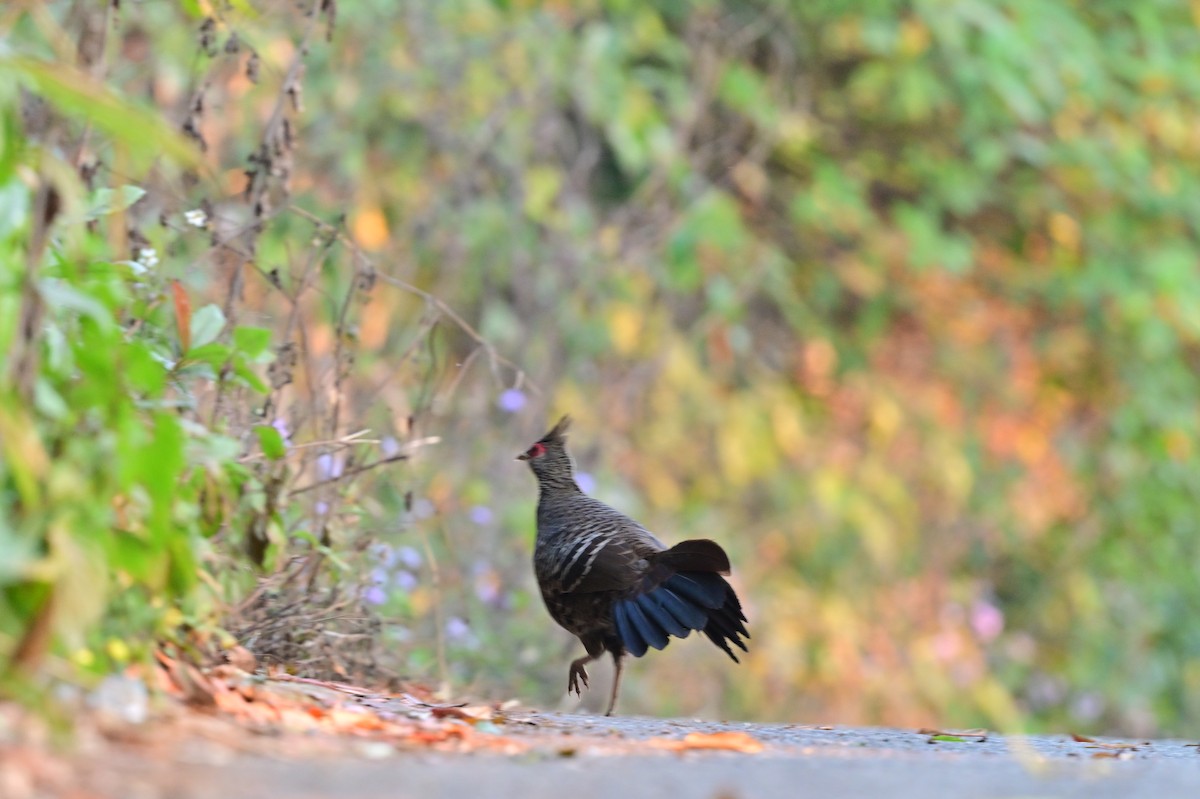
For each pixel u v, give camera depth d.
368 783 4.71
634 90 16.62
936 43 18.50
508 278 16.11
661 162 16.70
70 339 5.72
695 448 18.14
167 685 5.67
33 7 5.31
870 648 16.77
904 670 16.48
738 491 18.03
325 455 8.59
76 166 6.93
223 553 7.24
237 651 6.81
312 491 8.77
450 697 9.00
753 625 16.00
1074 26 18.12
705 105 18.03
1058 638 18.66
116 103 4.65
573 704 11.20
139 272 6.94
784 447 17.95
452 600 11.59
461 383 15.56
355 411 10.98
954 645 16.66
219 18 8.26
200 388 8.20
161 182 9.13
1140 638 18.44
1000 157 18.22
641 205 17.56
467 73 15.75
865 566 17.70
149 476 5.38
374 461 9.61
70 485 5.09
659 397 17.30
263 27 12.29
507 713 8.06
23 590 4.87
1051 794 5.32
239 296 8.77
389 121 16.00
